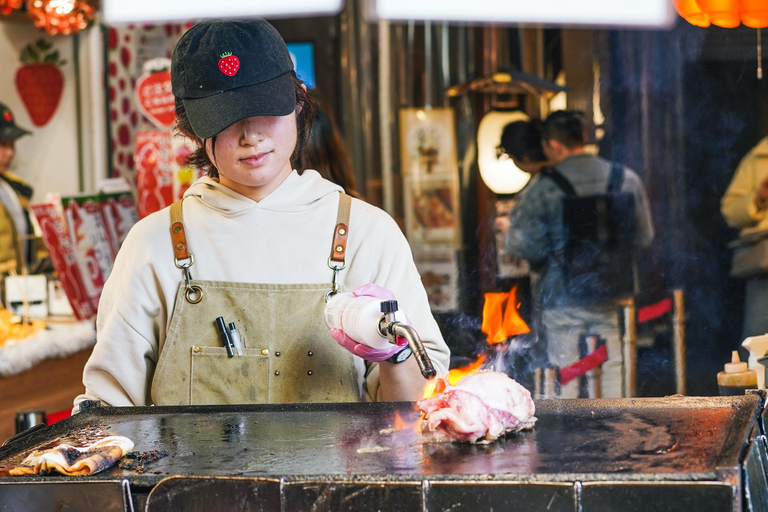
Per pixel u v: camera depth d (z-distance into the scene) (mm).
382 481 1350
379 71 5688
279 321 2062
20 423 2689
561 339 3855
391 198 5660
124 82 6031
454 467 1454
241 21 1986
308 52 5988
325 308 1949
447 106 5582
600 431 1633
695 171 4711
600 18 3496
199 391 2055
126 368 2090
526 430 1672
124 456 1612
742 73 4477
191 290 2066
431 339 2115
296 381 2061
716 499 1265
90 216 4477
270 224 2092
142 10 3699
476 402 1585
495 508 1318
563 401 1829
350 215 2141
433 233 5520
